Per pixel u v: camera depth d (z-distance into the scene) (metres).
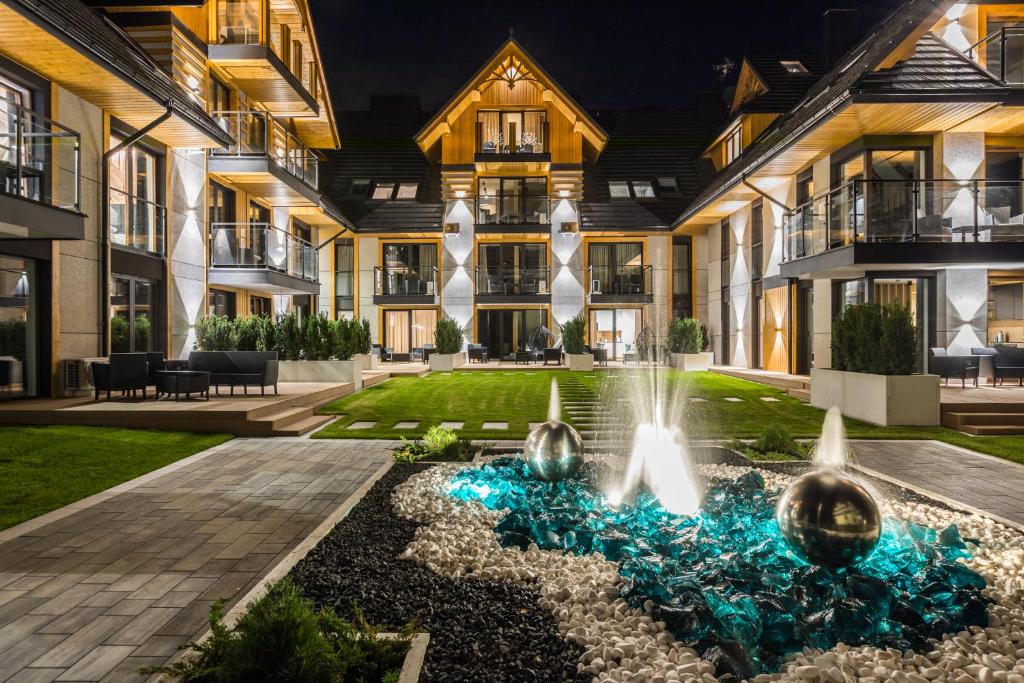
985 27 12.98
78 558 4.05
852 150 13.41
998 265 11.80
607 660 2.64
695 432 9.02
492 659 2.68
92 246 11.04
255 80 16.88
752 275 19.72
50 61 9.57
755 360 19.56
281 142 17.41
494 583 3.48
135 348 12.58
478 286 25.69
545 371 20.36
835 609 2.86
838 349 10.84
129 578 3.72
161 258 13.34
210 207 16.11
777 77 20.80
